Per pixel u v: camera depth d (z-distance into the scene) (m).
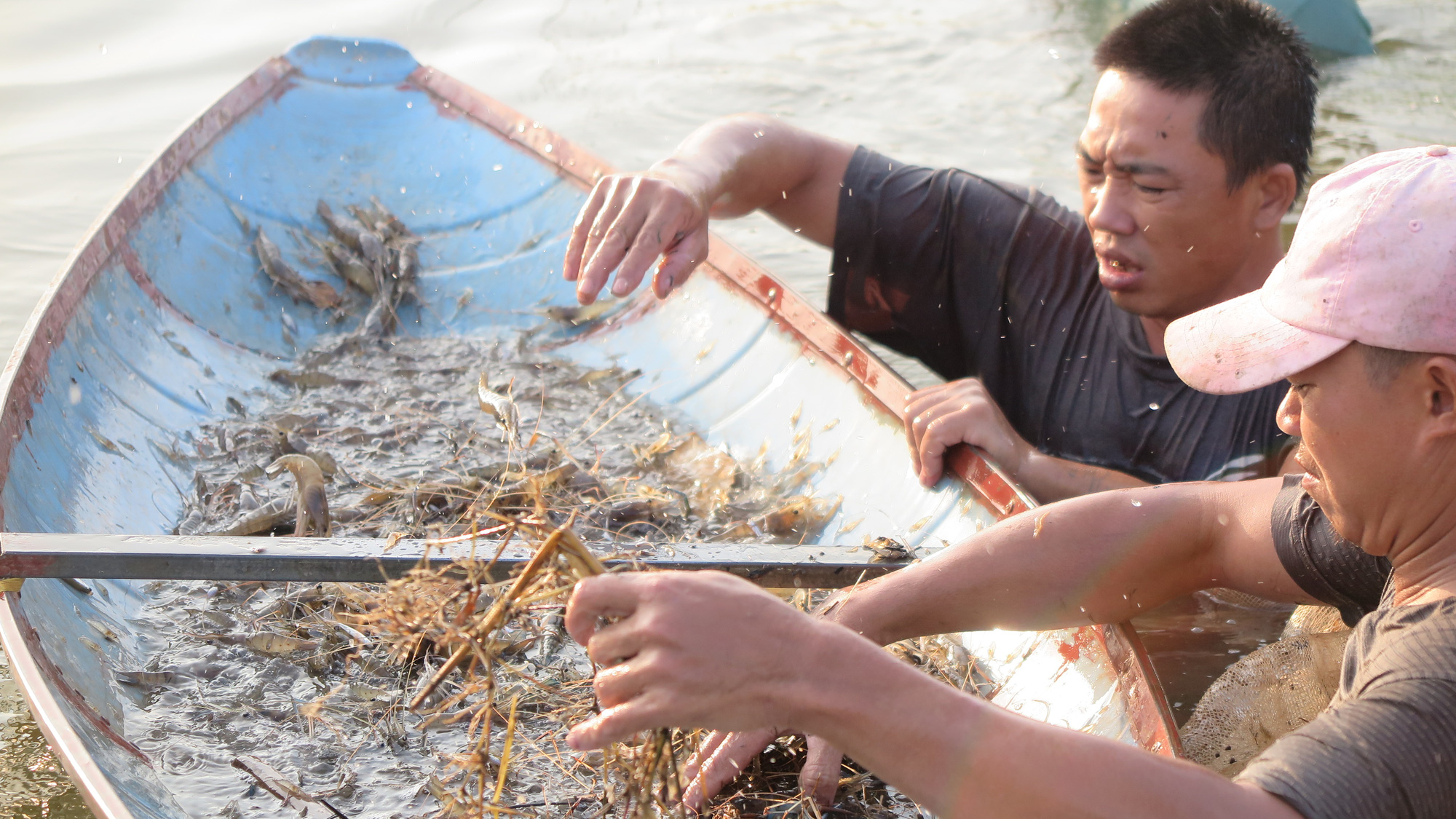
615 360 3.52
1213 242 2.46
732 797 1.80
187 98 5.78
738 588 1.17
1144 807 1.10
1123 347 2.79
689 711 1.15
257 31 6.58
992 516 2.31
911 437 2.57
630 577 1.17
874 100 6.25
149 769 1.82
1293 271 1.34
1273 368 1.33
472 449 2.96
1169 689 2.20
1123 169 2.46
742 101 6.20
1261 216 2.50
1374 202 1.24
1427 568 1.31
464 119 4.35
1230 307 1.46
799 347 3.05
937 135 5.82
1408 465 1.27
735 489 2.84
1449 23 6.60
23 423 2.44
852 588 2.01
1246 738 1.92
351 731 1.97
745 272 3.30
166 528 2.65
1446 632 1.17
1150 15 2.45
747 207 3.18
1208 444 2.61
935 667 2.19
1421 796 1.09
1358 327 1.24
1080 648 2.02
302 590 2.33
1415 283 1.20
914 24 7.28
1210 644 2.34
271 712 2.00
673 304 3.50
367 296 3.82
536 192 4.05
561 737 1.94
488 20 7.10
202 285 3.57
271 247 3.80
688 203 2.68
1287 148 2.44
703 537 2.62
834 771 1.82
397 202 4.20
